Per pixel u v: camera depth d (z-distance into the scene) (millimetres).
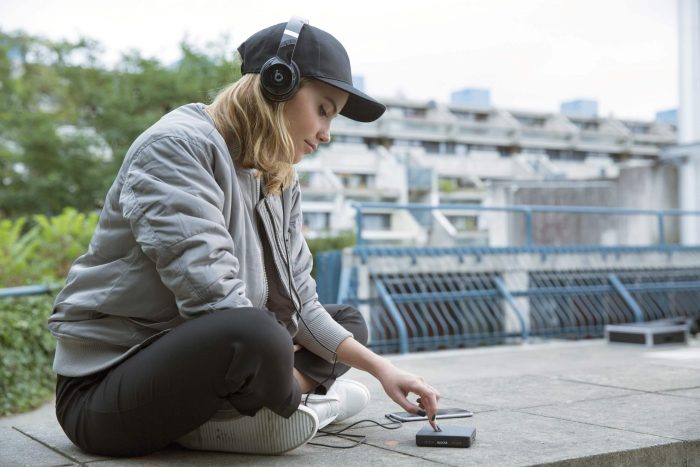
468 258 7465
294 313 1849
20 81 20109
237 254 1682
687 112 12516
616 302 8430
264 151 1680
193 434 1779
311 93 1713
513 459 1677
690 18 12539
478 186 32156
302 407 1671
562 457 1692
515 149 34812
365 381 3941
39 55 21500
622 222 10625
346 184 30016
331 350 1876
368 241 13445
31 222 17328
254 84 1694
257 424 1700
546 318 7980
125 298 1609
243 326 1474
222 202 1617
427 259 7273
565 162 35875
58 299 1705
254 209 1759
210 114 1733
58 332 1685
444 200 31859
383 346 6574
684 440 1891
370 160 30422
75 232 7695
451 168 33219
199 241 1512
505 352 6137
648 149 36688
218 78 17359
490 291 7180
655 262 8594
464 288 7266
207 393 1525
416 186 29859
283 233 1834
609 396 2662
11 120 18562
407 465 1632
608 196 10969
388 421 2238
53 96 20750
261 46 1720
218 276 1512
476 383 3051
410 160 30797
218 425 1734
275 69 1638
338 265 7348
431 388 1803
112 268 1623
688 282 8641
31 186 17719
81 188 18047
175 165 1571
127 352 1613
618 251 8336
